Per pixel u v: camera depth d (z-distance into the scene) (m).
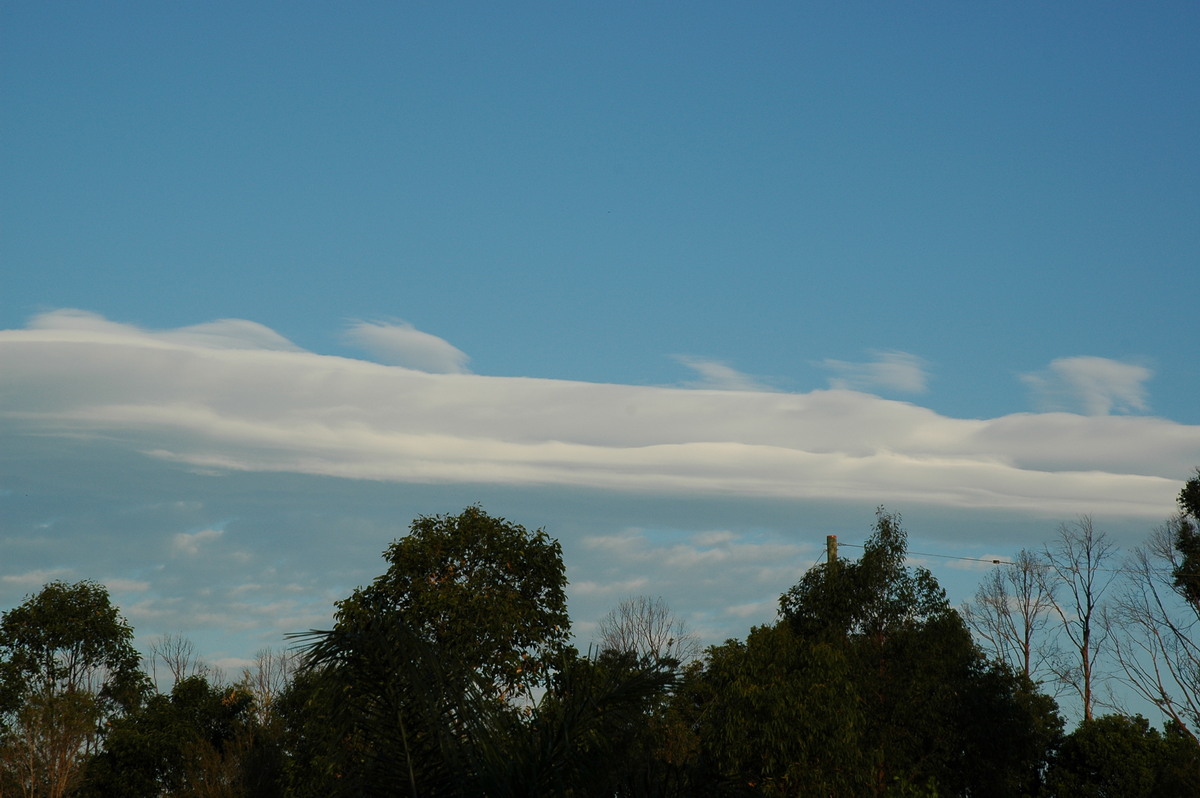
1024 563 58.31
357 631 13.41
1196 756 44.44
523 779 12.26
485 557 31.56
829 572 41.06
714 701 32.69
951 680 38.34
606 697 13.91
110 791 53.00
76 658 53.72
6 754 47.38
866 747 33.47
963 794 38.12
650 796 14.21
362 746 13.09
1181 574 44.25
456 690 12.99
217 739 59.44
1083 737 49.81
